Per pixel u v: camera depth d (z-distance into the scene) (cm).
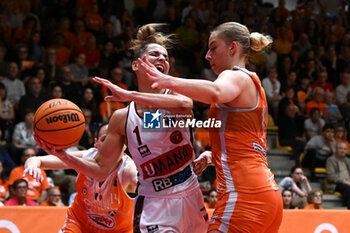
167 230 367
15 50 1219
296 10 1753
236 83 335
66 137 343
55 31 1364
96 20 1457
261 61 1388
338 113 1288
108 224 443
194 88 311
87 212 440
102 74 1193
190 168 385
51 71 1181
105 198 428
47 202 754
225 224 344
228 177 347
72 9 1443
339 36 1734
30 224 493
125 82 1233
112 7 1534
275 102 1267
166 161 373
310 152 1148
